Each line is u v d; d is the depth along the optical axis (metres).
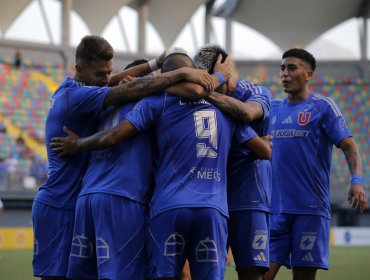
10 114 57.62
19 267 26.81
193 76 10.12
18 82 59.91
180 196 9.99
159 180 10.25
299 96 14.09
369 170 61.03
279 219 13.88
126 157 10.43
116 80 12.28
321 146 13.83
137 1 67.38
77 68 11.26
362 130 64.19
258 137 10.95
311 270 13.80
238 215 11.34
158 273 10.07
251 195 11.34
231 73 11.20
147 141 10.57
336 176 59.19
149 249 10.30
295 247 13.71
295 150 13.82
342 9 69.75
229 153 11.38
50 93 60.66
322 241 13.68
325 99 13.88
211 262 10.02
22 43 61.75
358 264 29.83
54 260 11.23
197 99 10.30
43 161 54.84
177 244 10.08
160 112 10.26
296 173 13.78
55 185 11.29
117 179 10.35
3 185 49.12
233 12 68.19
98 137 10.38
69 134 10.94
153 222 10.18
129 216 10.32
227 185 11.45
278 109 14.25
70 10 63.53
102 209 10.30
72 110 10.96
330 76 67.88
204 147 10.17
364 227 52.47
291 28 73.31
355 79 67.38
